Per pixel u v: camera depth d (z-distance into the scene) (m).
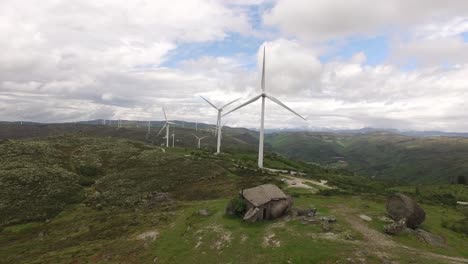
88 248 50.66
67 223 70.31
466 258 34.41
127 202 81.12
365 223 44.41
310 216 47.03
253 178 88.44
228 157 136.50
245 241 41.09
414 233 40.84
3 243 62.31
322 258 34.31
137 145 157.62
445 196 105.19
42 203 82.25
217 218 51.12
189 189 86.75
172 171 106.31
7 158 112.69
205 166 110.19
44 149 129.12
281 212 48.25
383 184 126.94
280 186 75.88
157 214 63.91
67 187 94.31
